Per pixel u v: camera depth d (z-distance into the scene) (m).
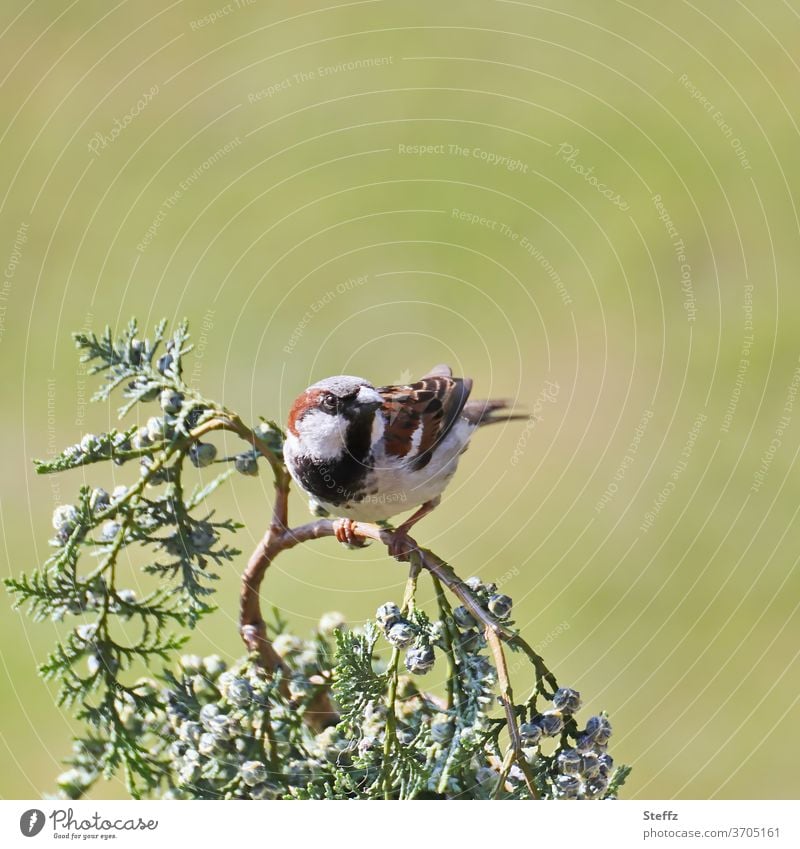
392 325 17.20
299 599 13.11
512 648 5.85
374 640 5.86
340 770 5.85
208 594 6.22
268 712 6.09
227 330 16.89
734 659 13.72
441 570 5.98
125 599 6.20
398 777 5.74
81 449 6.25
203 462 6.34
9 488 14.73
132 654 6.17
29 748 11.91
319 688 6.41
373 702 6.11
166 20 21.88
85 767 6.78
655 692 13.44
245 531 13.58
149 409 15.08
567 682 13.52
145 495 7.16
